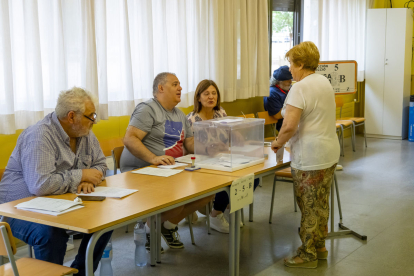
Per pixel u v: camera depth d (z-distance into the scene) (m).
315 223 2.71
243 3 5.00
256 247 3.16
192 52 4.52
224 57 4.88
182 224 3.67
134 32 3.85
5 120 2.95
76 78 3.40
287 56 2.66
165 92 3.13
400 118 7.73
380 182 4.88
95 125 3.82
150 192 2.17
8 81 2.93
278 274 2.71
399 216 3.76
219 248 3.15
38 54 3.08
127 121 4.09
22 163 2.18
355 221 3.65
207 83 3.38
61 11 3.21
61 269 1.79
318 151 2.54
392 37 7.62
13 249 1.62
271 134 5.80
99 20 3.51
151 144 3.15
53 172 2.17
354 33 7.29
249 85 5.20
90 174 2.26
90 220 1.75
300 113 2.52
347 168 5.59
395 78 7.69
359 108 8.48
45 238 2.01
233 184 2.36
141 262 2.87
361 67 7.75
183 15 4.25
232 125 2.57
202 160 2.74
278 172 3.62
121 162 3.20
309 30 6.57
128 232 3.47
